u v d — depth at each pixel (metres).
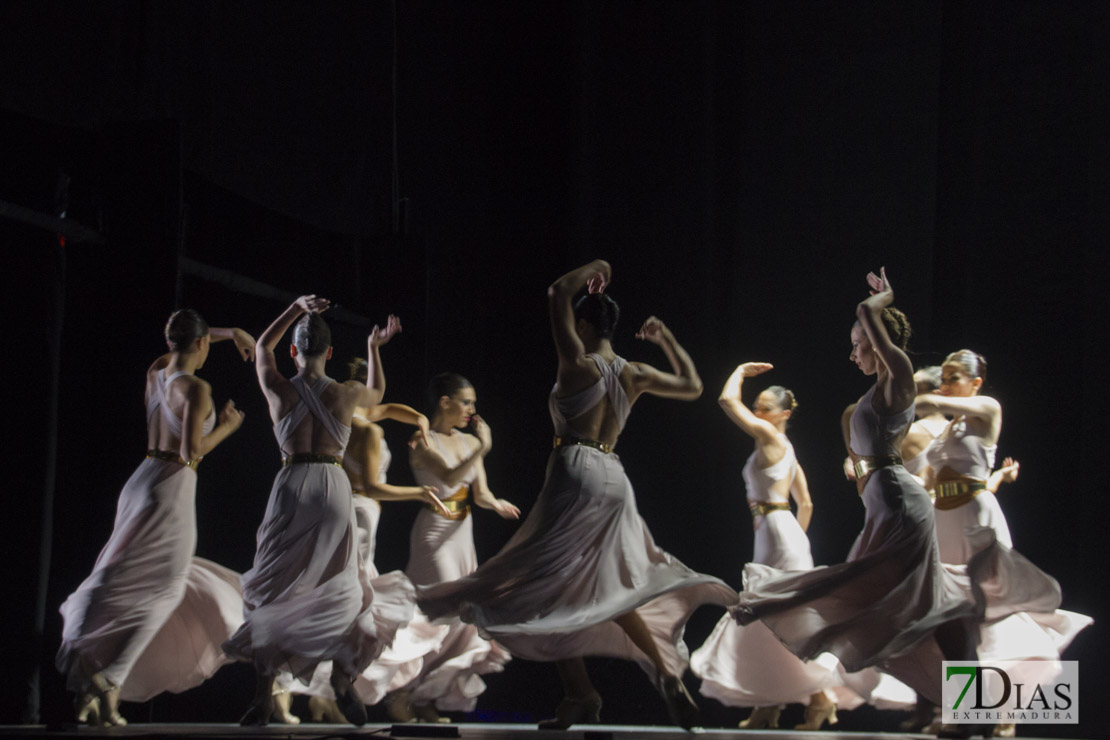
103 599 5.00
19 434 5.75
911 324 7.61
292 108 7.96
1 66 5.90
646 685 7.71
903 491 5.04
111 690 4.94
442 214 8.87
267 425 7.33
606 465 5.02
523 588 4.88
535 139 8.77
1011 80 7.35
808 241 7.97
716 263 8.19
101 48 6.53
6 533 5.69
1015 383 7.09
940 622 4.82
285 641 4.82
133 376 5.92
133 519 5.16
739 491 7.88
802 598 5.04
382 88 8.80
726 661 5.85
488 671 6.32
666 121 8.38
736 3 8.30
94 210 6.08
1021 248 7.21
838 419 7.79
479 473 6.46
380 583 5.43
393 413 6.39
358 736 4.52
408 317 8.16
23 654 5.65
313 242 8.02
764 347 8.00
